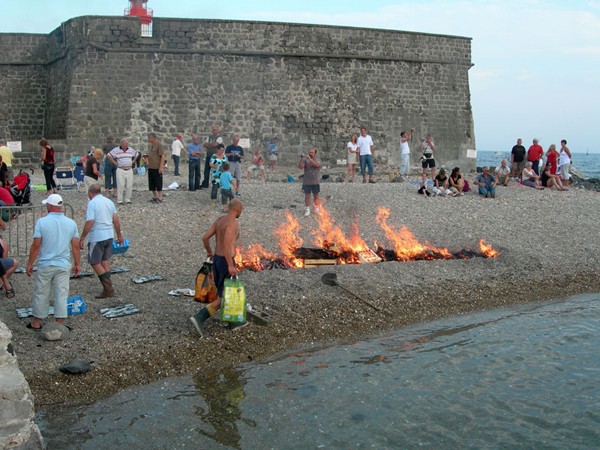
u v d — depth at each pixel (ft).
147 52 93.61
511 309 37.70
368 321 34.50
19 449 19.42
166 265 40.98
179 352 28.78
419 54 106.52
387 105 104.94
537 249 50.08
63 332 28.71
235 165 63.41
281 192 66.69
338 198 64.18
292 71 99.35
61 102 95.76
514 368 28.30
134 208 55.47
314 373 27.48
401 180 83.82
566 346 31.19
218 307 30.86
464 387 26.22
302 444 21.53
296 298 36.27
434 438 22.08
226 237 30.63
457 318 35.73
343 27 101.24
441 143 109.40
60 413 23.39
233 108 97.14
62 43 95.86
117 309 32.42
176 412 23.67
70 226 29.45
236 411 23.82
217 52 95.81
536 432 22.57
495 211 61.77
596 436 22.34
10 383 19.52
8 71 100.48
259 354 29.63
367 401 24.81
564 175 79.41
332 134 101.96
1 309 31.71
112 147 72.08
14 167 86.69
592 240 53.72
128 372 26.73
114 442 21.42
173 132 95.04
